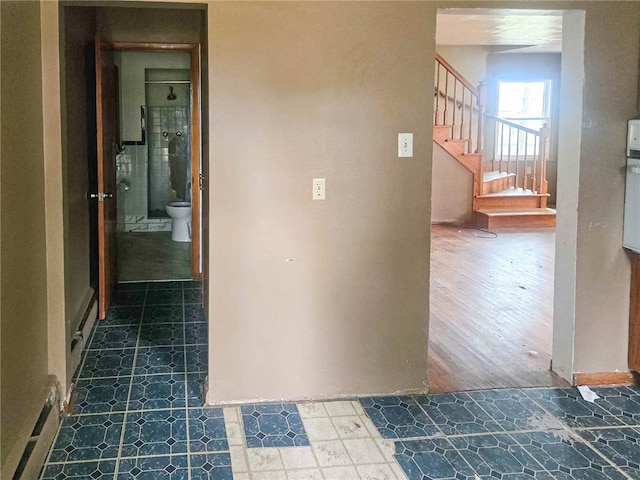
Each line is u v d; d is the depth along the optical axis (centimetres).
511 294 513
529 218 871
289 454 254
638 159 304
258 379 300
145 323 425
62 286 282
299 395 304
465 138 988
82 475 236
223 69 278
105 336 396
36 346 257
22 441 223
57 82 274
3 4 206
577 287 320
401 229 301
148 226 789
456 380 331
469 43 916
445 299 496
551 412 294
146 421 280
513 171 1041
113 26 488
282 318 298
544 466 246
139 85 750
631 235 314
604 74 308
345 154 292
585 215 316
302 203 292
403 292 306
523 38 838
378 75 290
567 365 329
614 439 269
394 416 288
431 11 290
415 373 312
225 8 275
